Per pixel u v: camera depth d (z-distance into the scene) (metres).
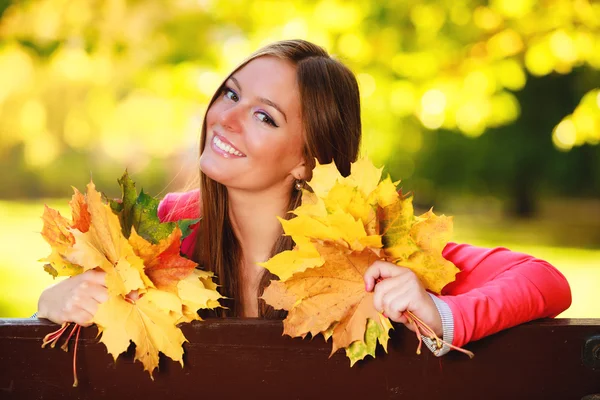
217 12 7.40
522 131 15.97
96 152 18.33
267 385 1.62
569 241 12.55
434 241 1.64
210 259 2.20
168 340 1.60
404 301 1.58
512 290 1.69
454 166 16.88
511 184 17.20
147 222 1.73
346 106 2.22
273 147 2.05
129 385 1.63
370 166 1.70
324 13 6.81
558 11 6.79
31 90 14.02
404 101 7.34
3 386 1.61
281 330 1.62
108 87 10.12
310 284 1.63
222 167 2.05
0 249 10.62
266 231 2.20
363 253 1.62
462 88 7.16
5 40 7.35
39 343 1.61
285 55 2.11
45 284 8.11
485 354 1.63
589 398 1.59
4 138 15.91
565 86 14.80
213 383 1.62
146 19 7.71
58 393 1.62
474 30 7.19
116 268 1.62
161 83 7.65
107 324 1.59
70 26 7.41
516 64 7.32
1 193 18.52
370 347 1.61
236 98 2.10
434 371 1.63
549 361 1.63
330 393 1.63
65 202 17.17
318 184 1.71
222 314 2.13
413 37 7.20
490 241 12.12
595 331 1.63
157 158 15.93
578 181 16.94
